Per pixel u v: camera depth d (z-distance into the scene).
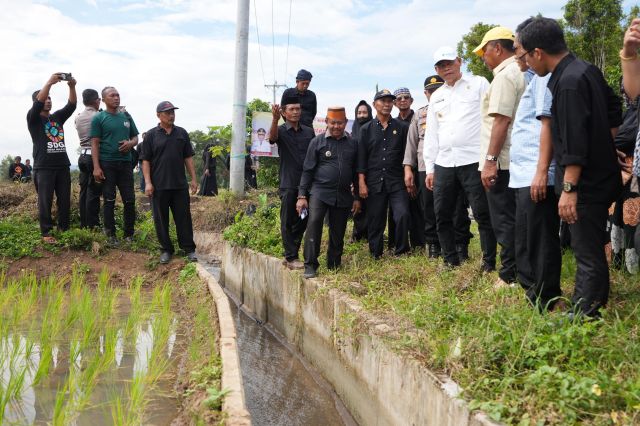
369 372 5.06
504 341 3.93
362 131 7.61
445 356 4.02
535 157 4.58
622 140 5.06
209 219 13.92
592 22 21.56
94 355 5.45
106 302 7.21
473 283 5.68
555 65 4.10
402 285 6.26
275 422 5.30
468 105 6.17
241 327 8.38
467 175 6.11
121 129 9.84
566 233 6.58
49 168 9.67
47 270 9.17
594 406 3.14
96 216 10.27
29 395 4.54
